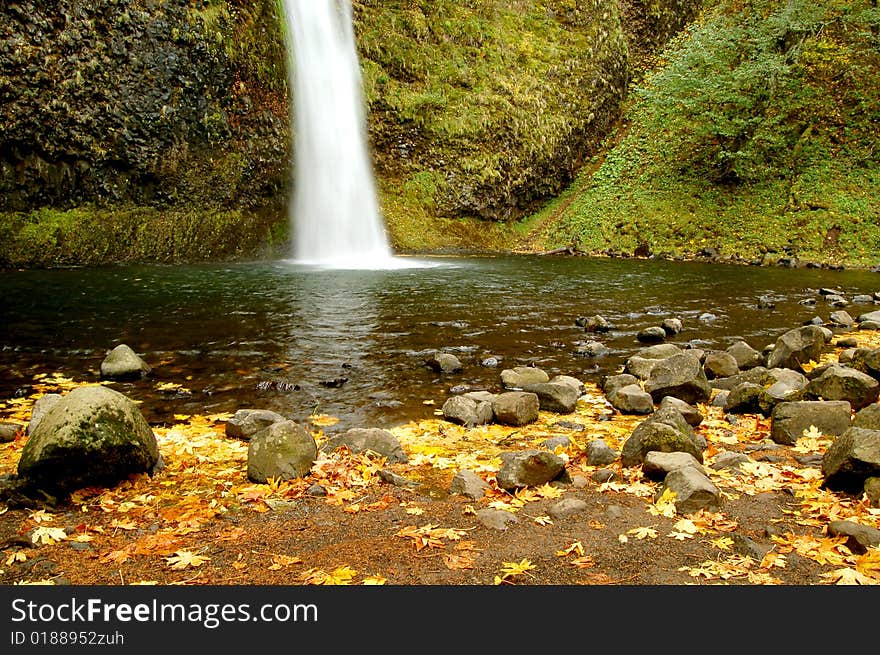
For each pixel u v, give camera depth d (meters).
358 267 16.27
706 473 3.94
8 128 14.32
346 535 3.16
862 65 22.70
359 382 6.29
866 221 19.06
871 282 14.54
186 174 17.06
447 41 24.41
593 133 26.84
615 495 3.67
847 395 5.06
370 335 8.30
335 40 21.11
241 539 3.10
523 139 24.31
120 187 16.22
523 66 25.52
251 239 18.23
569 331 8.86
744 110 22.16
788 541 3.07
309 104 19.92
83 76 15.16
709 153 23.11
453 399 5.24
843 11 22.89
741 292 12.80
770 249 19.08
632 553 2.98
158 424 5.00
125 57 15.70
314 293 11.56
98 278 13.09
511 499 3.62
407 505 3.54
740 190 21.58
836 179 20.59
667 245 20.69
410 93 22.88
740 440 4.72
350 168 21.28
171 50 16.27
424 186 22.92
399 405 5.59
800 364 6.59
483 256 20.58
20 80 14.34
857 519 3.27
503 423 5.11
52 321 8.76
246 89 17.92
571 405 5.47
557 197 26.08
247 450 4.23
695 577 2.79
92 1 15.07
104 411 3.64
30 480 3.48
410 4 23.94
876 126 21.55
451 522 3.31
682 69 22.73
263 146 18.48
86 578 2.73
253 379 6.31
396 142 22.56
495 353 7.57
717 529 3.22
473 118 23.47
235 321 8.98
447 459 4.27
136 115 16.00
